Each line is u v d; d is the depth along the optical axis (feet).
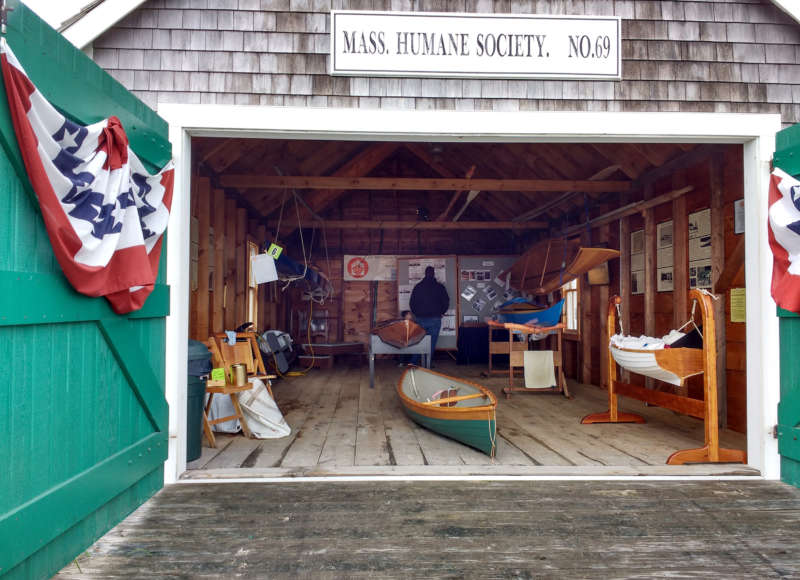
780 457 10.58
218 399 14.37
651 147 17.54
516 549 7.41
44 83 6.47
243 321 23.45
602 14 11.49
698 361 12.31
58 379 6.64
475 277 33.99
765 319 10.87
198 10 10.92
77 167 6.49
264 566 6.93
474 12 11.34
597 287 23.63
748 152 11.64
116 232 7.14
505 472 10.58
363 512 8.65
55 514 6.42
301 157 22.80
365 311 34.50
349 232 34.96
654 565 7.00
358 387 22.91
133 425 8.71
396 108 11.16
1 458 5.61
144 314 8.98
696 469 10.90
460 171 27.55
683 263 16.93
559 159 22.56
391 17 11.16
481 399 13.97
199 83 10.82
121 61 10.73
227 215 21.48
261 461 11.52
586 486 9.93
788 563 7.08
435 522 8.28
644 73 11.48
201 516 8.50
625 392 15.21
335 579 6.62
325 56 11.09
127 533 7.87
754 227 11.30
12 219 5.85
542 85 11.37
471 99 11.25
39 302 6.15
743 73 11.61
